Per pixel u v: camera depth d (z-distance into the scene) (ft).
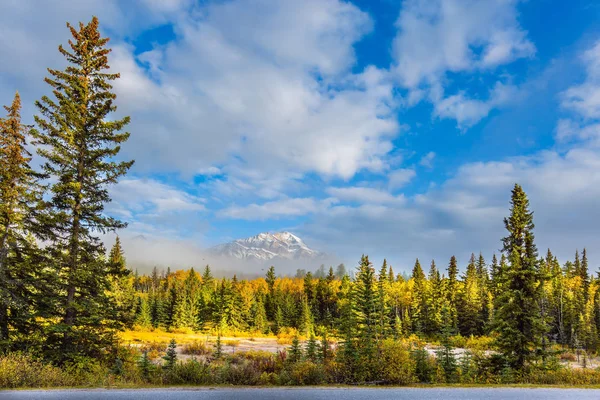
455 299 229.66
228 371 42.88
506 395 33.12
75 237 58.65
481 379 56.75
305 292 361.51
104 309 60.95
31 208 59.31
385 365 46.57
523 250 79.46
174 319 268.21
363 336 67.31
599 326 202.59
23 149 63.10
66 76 61.98
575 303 213.46
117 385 36.94
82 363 52.31
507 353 72.28
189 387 35.55
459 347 162.30
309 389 35.12
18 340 56.59
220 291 288.71
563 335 185.16
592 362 128.26
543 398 31.78
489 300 220.64
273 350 139.64
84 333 57.11
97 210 61.67
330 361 56.44
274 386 37.81
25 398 28.35
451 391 34.94
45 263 59.41
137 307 261.65
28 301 57.93
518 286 79.20
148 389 33.37
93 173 60.49
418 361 55.57
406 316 227.40
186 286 364.58
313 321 255.29
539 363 71.97
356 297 105.09
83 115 62.80
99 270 61.46
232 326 264.11
